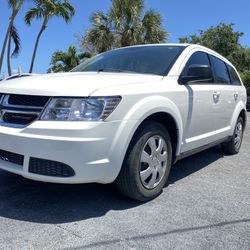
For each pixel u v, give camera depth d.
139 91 3.74
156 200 4.08
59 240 3.09
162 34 17.47
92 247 3.00
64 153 3.27
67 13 19.16
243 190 4.60
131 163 3.69
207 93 5.00
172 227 3.42
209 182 4.88
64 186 4.35
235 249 3.07
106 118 3.39
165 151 4.15
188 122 4.56
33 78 3.99
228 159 6.30
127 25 17.20
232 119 6.17
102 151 3.38
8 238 3.10
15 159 3.54
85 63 5.39
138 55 4.94
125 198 4.04
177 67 4.54
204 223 3.54
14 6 18.00
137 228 3.37
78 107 3.35
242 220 3.66
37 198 3.97
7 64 19.45
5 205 3.76
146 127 3.82
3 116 3.61
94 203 3.90
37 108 3.43
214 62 5.68
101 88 3.50
